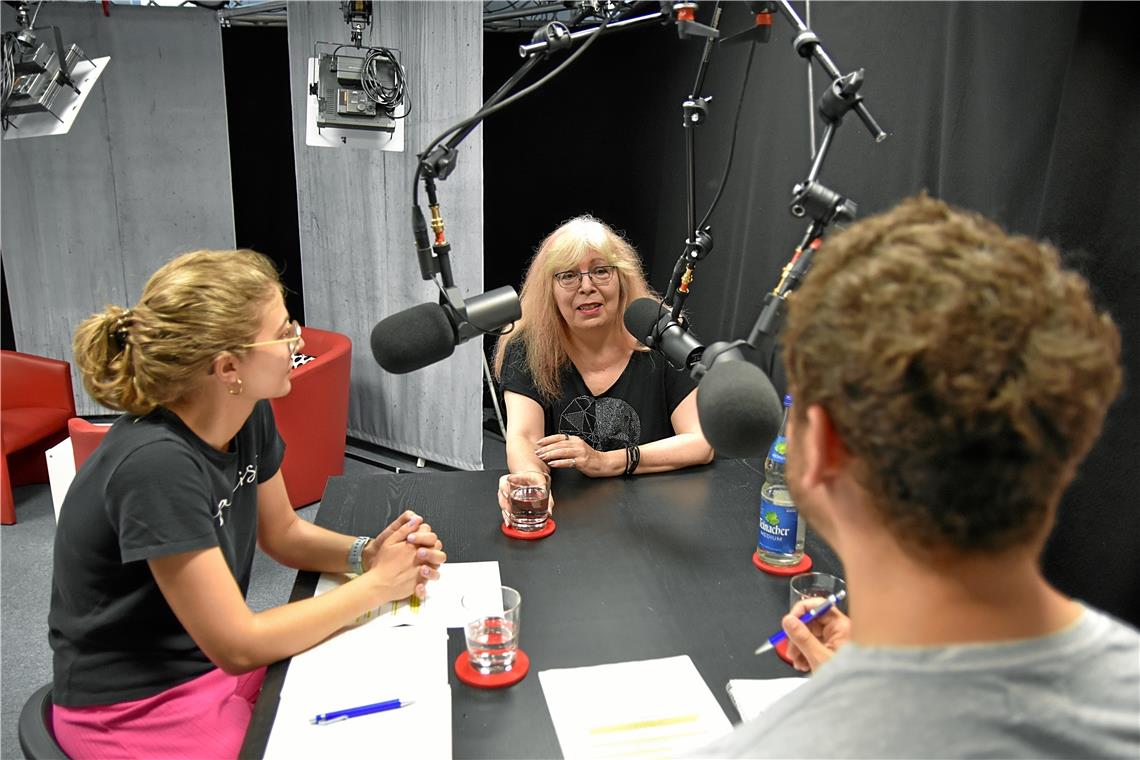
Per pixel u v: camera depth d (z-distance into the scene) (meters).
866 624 0.50
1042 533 0.47
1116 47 1.39
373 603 1.23
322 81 2.58
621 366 2.10
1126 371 1.44
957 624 0.47
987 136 1.76
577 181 4.12
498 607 1.23
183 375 1.18
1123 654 0.48
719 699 1.02
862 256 0.50
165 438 1.19
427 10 3.34
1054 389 0.43
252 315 1.23
